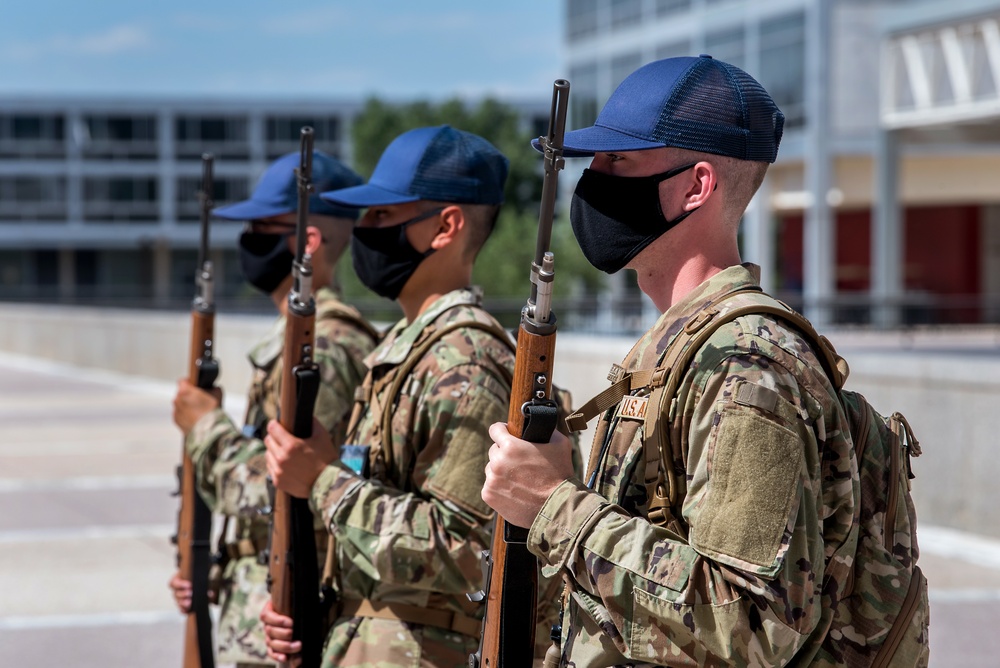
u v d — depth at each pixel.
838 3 33.59
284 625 3.01
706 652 1.90
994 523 7.48
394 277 3.14
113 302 53.28
